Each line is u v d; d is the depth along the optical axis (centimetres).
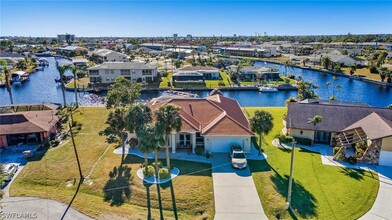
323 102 5259
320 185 2942
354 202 2664
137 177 3059
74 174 3164
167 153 3069
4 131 3884
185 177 3083
